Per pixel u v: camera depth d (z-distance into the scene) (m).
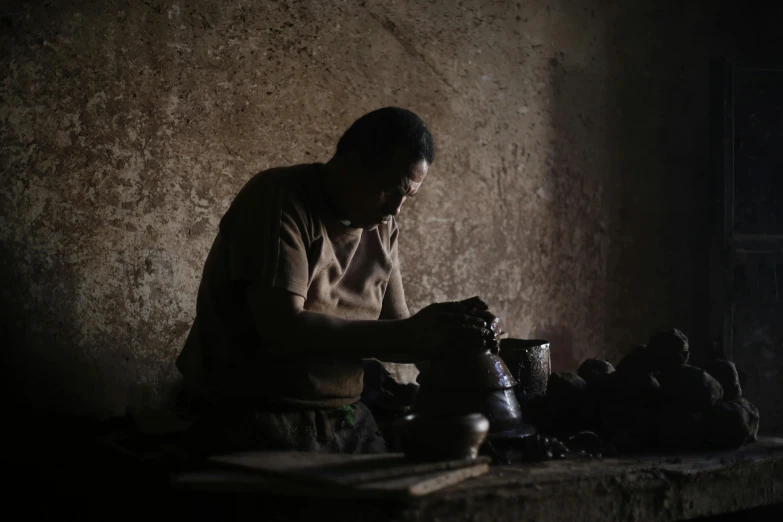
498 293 4.10
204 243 3.23
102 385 3.00
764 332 4.36
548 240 4.28
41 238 2.87
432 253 3.88
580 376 2.55
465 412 2.15
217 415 2.23
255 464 1.78
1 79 2.78
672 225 4.73
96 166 2.98
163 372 3.13
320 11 3.53
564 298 4.34
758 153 4.48
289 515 1.78
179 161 3.16
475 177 4.02
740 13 4.96
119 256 3.04
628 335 4.57
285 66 3.43
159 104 3.12
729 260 4.33
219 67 3.26
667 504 1.97
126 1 3.04
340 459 1.84
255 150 3.35
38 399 2.86
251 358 2.21
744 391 4.32
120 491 2.37
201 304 2.28
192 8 3.19
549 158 4.28
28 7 2.83
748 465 2.12
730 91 4.35
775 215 4.51
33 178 2.85
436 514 1.64
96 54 2.97
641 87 4.61
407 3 3.80
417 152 2.10
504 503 1.73
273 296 2.05
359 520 1.71
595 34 4.44
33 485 2.57
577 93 4.37
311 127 3.50
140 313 3.09
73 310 2.94
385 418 2.74
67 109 2.92
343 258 2.30
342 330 2.03
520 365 2.58
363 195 2.16
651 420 2.28
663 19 4.69
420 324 2.06
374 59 3.69
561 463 2.03
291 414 2.23
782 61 4.80
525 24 4.19
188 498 2.07
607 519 1.89
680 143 4.76
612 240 4.51
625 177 4.56
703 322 4.82
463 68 3.97
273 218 2.11
